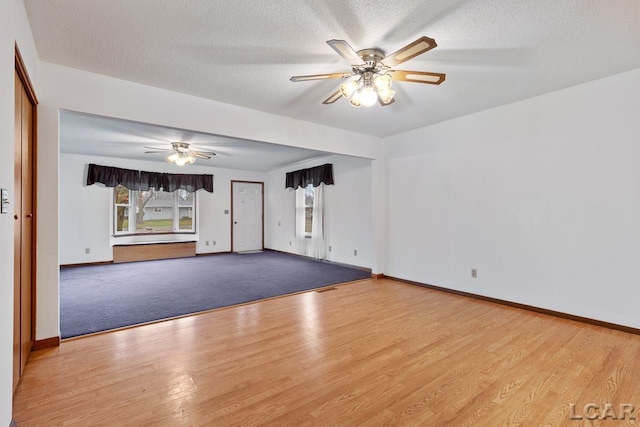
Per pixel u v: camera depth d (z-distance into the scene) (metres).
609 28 2.09
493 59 2.52
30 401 1.81
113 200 6.63
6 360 1.41
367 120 4.13
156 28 2.10
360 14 1.95
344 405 1.80
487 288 3.80
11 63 1.49
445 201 4.23
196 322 3.11
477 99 3.41
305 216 7.39
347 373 2.14
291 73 2.76
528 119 3.41
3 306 1.35
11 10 1.50
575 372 2.14
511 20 2.00
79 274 5.40
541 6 1.87
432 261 4.40
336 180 6.34
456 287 4.12
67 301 3.79
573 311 3.13
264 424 1.64
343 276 5.23
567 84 3.04
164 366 2.23
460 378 2.08
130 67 2.63
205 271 5.68
